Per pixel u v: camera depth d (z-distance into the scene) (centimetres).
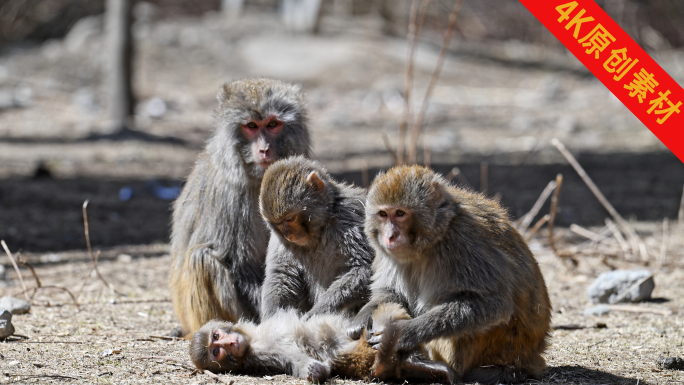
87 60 2623
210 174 682
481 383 526
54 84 2400
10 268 966
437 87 2634
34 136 1883
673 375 557
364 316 536
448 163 1709
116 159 1702
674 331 698
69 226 1208
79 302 804
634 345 648
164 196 1441
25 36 3133
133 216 1303
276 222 571
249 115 650
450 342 529
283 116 659
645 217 1275
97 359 571
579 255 1036
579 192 1461
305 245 589
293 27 2989
